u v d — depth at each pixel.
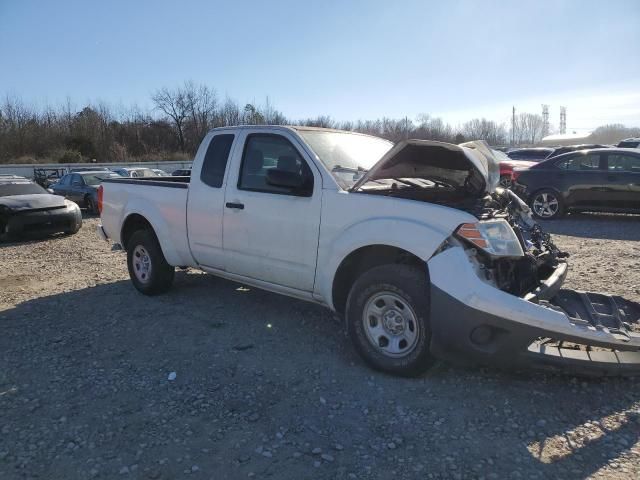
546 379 3.86
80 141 51.81
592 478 2.75
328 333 4.88
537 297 3.72
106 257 9.19
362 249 4.07
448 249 3.59
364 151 5.05
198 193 5.35
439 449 3.03
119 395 3.74
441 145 3.97
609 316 4.06
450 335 3.54
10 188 12.24
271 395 3.70
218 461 2.95
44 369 4.21
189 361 4.31
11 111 53.56
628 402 3.53
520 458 2.93
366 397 3.64
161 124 61.75
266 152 4.84
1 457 3.00
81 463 2.94
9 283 7.28
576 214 13.20
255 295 6.15
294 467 2.89
